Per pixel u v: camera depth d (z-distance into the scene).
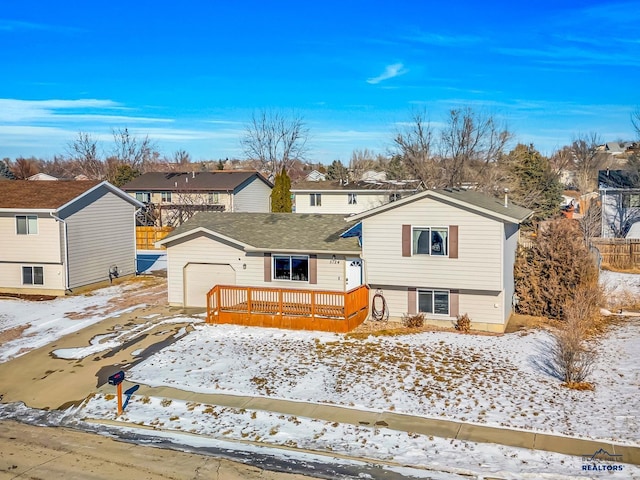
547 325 22.88
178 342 20.92
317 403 15.35
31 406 15.71
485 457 12.34
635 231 40.41
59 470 12.07
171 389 16.50
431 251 22.02
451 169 49.31
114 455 12.80
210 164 128.12
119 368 18.42
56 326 23.56
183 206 53.81
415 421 14.14
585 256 24.38
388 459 12.38
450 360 18.52
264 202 64.62
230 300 23.42
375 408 14.97
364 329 22.12
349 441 13.26
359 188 54.28
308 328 22.08
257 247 24.20
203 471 12.00
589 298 22.95
